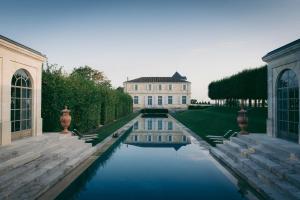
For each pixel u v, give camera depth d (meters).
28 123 14.31
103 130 24.83
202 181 9.95
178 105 82.25
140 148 16.88
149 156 14.41
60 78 18.12
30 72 14.10
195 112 51.19
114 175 10.78
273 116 14.65
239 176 10.56
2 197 7.23
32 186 8.46
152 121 39.28
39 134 15.08
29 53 13.48
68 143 14.30
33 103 14.56
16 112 13.10
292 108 12.76
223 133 22.36
